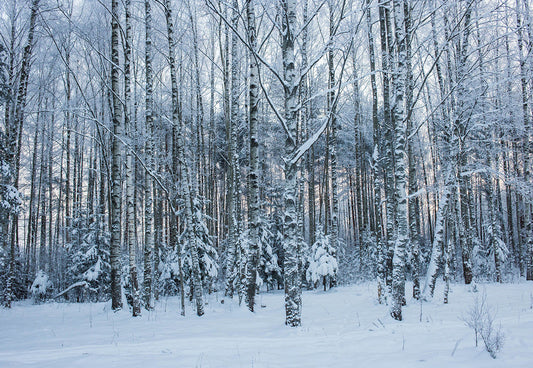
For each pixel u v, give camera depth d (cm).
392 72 905
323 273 1636
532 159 1900
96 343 634
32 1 1347
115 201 1161
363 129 2169
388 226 1226
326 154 1917
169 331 755
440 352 471
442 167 1376
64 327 873
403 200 878
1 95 1098
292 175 819
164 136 2284
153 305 1216
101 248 1892
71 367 433
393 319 804
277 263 1983
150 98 1194
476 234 2861
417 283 1205
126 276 1584
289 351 524
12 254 1552
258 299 1350
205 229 1532
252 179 1083
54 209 2945
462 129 1295
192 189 1548
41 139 2080
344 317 891
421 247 2867
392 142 1220
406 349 504
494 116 1257
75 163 2472
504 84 1238
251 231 1076
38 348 602
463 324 677
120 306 1130
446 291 1071
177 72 1842
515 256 2628
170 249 1639
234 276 1342
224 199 2897
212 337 656
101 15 1480
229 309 1070
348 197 3694
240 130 2234
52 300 1945
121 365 442
